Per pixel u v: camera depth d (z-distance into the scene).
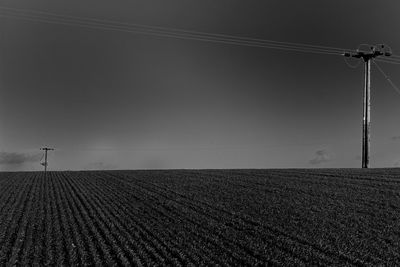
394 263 18.89
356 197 32.06
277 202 32.06
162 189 42.34
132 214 31.12
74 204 36.59
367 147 52.19
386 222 25.41
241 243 22.30
